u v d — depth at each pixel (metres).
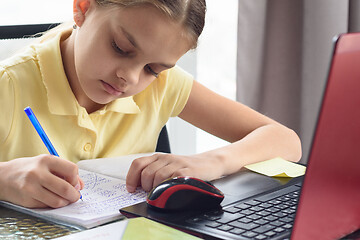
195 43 0.96
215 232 0.63
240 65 1.92
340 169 0.53
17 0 1.95
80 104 1.13
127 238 0.58
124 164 1.02
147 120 1.29
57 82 1.08
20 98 1.07
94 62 0.93
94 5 0.95
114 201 0.78
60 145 1.11
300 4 1.87
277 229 0.64
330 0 1.82
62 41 1.15
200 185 0.71
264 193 0.81
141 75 0.96
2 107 1.05
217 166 0.94
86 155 1.15
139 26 0.86
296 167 1.01
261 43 1.89
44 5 1.98
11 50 1.25
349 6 1.86
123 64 0.90
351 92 0.50
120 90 0.94
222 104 1.33
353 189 0.56
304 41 1.86
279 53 1.90
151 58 0.90
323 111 0.47
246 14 1.89
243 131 1.28
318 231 0.53
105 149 1.23
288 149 1.16
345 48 0.46
